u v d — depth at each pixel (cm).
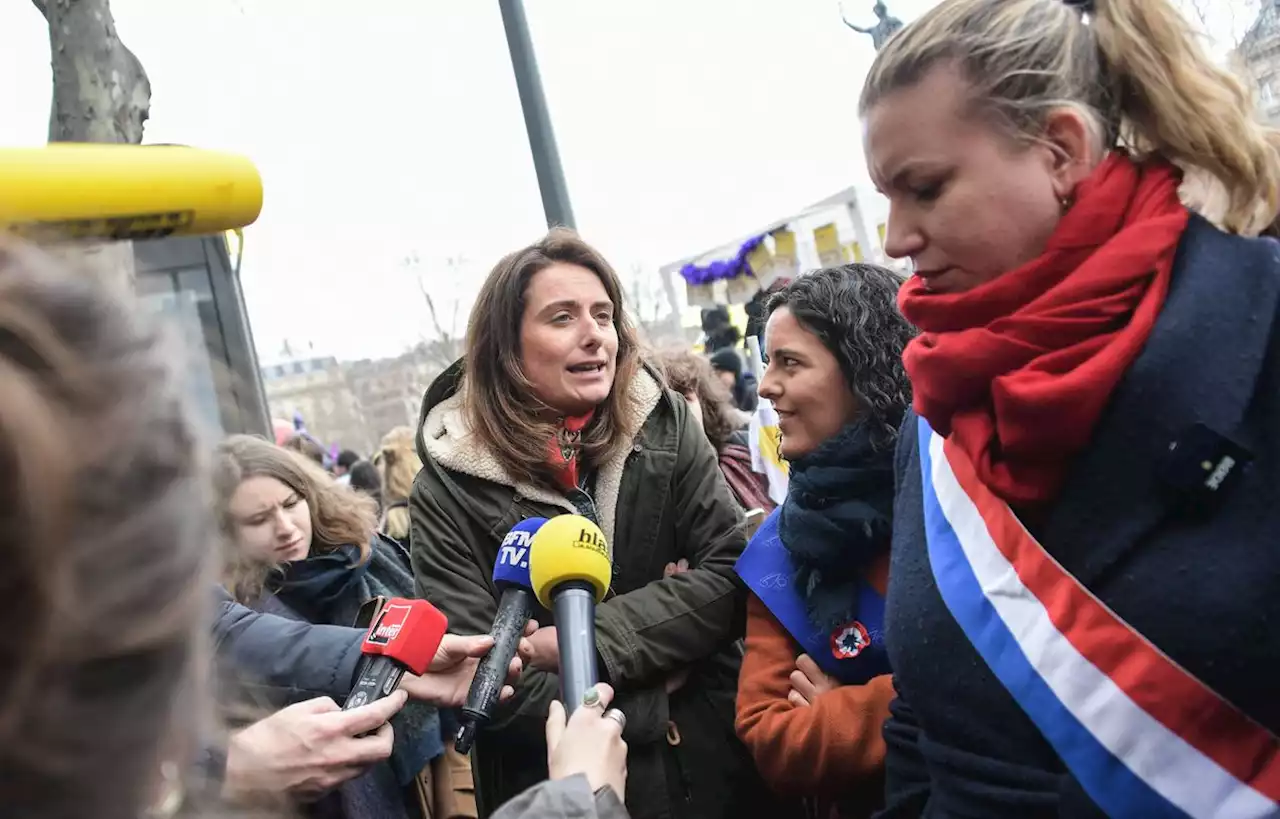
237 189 75
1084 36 114
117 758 54
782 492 328
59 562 51
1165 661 100
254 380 392
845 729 165
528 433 204
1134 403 103
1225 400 100
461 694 177
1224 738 98
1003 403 108
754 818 204
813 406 179
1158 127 113
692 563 213
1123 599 103
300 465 264
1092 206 110
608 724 141
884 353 173
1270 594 96
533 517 203
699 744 202
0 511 49
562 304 205
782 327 183
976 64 110
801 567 182
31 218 66
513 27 479
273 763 146
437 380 228
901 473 145
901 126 114
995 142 111
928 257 118
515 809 118
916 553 127
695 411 323
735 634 204
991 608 112
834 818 181
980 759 115
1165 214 110
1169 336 103
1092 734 102
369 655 173
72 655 51
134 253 76
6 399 51
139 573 54
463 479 210
